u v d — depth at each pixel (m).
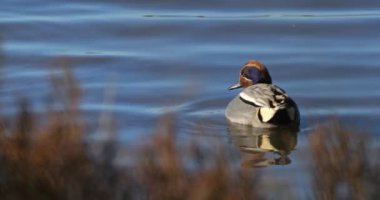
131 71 20.92
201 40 23.48
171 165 10.04
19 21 24.70
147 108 18.05
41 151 10.06
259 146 16.09
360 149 11.02
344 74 20.61
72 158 10.08
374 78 20.27
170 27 24.36
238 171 10.74
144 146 12.67
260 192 10.98
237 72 20.91
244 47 22.88
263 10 25.83
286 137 16.62
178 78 20.45
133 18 25.05
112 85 19.47
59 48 22.73
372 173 10.82
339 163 10.82
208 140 16.06
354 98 18.88
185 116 17.70
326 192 10.73
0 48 14.43
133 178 10.29
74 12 25.62
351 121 17.31
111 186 10.12
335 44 22.95
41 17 25.09
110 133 10.84
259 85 17.61
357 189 10.65
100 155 10.45
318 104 18.59
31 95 18.53
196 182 9.98
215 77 20.56
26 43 23.09
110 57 21.94
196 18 25.08
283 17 25.12
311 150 11.46
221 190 9.97
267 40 23.44
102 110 17.66
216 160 10.52
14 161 10.09
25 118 10.72
